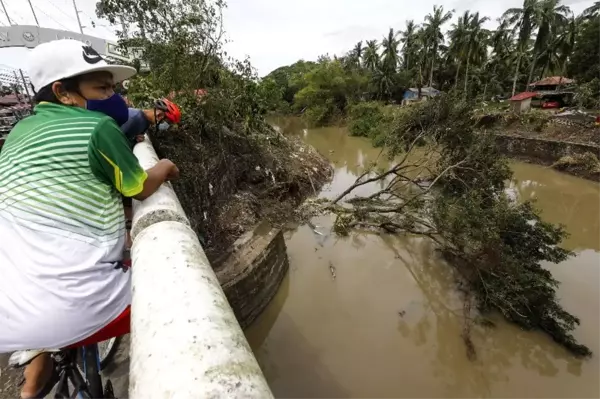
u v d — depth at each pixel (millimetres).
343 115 39281
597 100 26875
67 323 1245
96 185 1318
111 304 1361
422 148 15820
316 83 40094
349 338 7527
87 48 1482
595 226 13422
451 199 10227
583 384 6539
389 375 6684
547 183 18391
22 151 1242
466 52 36406
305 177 15109
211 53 8828
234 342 844
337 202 14219
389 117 20375
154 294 1001
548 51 33750
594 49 32656
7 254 1206
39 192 1215
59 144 1234
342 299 8758
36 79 1397
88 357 1723
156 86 7656
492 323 7875
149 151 2641
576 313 8172
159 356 805
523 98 26250
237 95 9938
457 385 6547
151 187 1503
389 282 9438
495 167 11211
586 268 10094
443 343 7418
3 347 1237
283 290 8977
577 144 19219
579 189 17250
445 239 9578
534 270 8328
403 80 44844
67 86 1425
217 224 8258
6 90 12703
